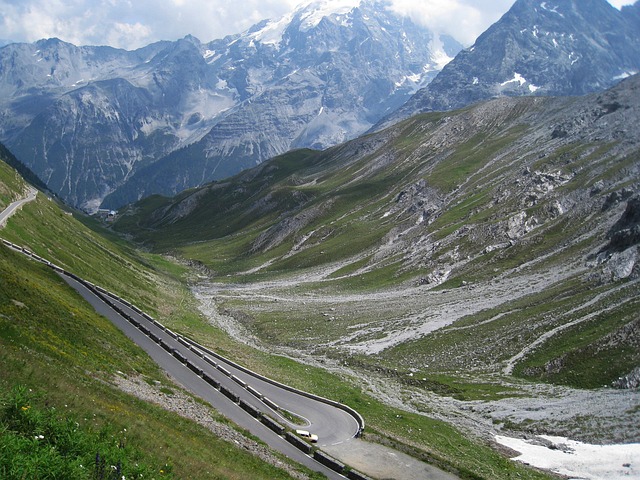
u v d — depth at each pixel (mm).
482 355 95188
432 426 65938
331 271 186625
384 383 87562
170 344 69500
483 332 103812
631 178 166375
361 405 70312
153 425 34219
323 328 122438
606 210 151625
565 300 106625
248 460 37312
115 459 23984
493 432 67438
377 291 154000
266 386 67625
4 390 26750
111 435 28109
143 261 198125
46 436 22531
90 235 157125
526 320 102625
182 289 170875
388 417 66375
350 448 49688
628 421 63531
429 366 95125
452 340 103438
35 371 31828
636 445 57812
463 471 48719
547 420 68562
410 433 60500
